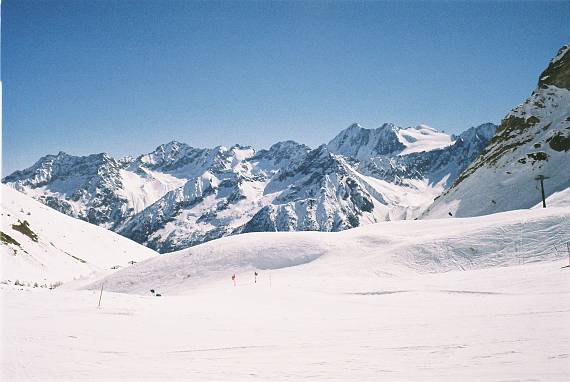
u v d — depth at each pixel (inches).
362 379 442.3
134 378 468.8
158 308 1035.3
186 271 2549.2
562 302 896.9
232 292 1434.5
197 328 776.3
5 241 3125.0
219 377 467.5
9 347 601.3
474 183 6348.4
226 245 2824.8
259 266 2502.5
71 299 1102.4
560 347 522.3
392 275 2066.9
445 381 418.6
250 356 563.8
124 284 2539.4
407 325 749.9
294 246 2687.0
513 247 2100.1
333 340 648.4
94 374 484.7
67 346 619.5
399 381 426.3
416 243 2363.4
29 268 2977.4
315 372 475.5
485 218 2977.4
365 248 2600.9
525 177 5629.9
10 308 952.9
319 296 1315.2
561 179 5162.4
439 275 1705.2
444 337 621.6
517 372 434.3
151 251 5792.3
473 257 2112.5
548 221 2244.1
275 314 960.3
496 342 565.9
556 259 1895.9
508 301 987.9
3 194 4522.6
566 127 6028.5
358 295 1328.7
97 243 4749.0
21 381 459.2
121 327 775.7
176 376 473.7
